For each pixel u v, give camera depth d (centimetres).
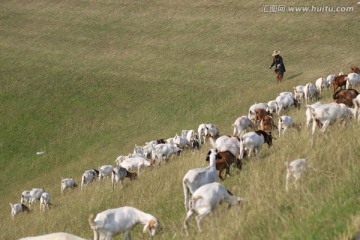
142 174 2245
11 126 4100
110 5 6581
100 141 3784
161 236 1243
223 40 5459
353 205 920
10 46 5706
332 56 4716
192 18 6038
